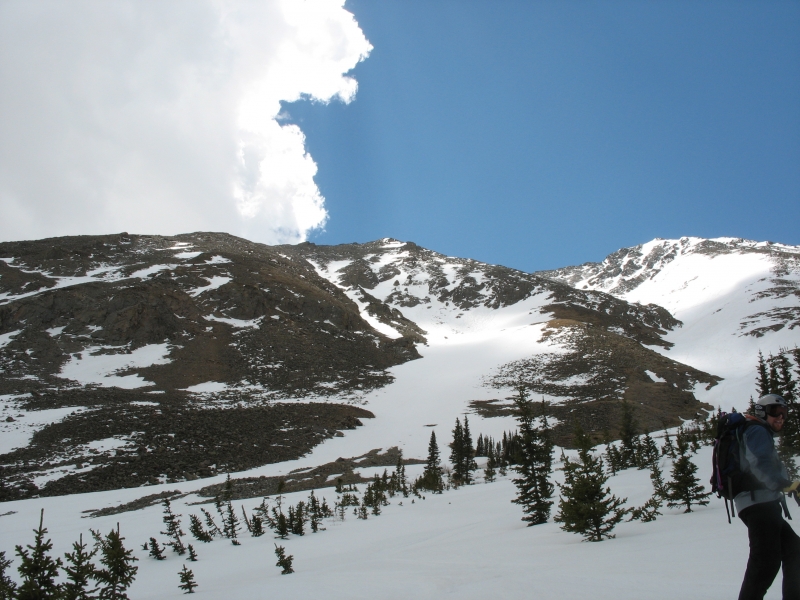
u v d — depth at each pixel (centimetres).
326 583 1118
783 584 498
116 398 7575
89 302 10838
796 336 12962
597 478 1520
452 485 4872
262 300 12531
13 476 4859
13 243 14925
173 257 15138
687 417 8125
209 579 1966
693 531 1286
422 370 11200
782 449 2505
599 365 10581
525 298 18225
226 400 8212
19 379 8106
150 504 4125
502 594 734
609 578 766
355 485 4594
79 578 993
